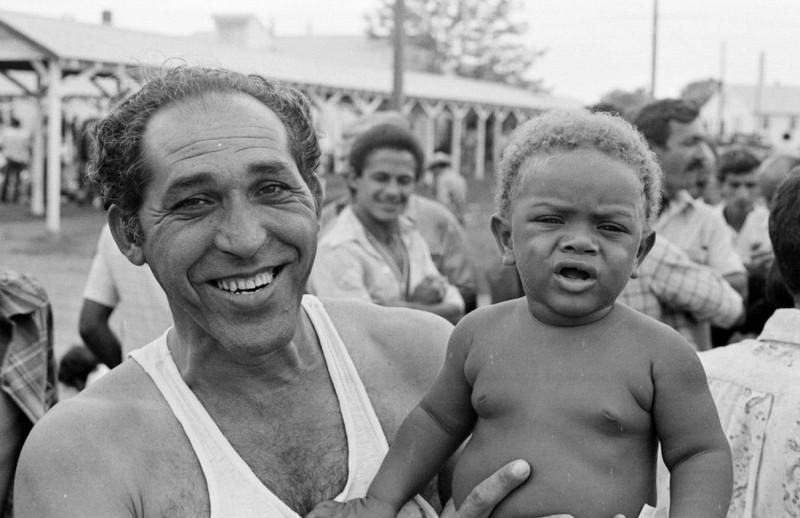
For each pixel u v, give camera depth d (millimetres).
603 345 1800
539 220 1762
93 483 1675
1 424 2547
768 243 6492
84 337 4285
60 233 18438
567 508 1727
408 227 4848
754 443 2422
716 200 7984
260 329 1716
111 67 19109
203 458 1762
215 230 1687
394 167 4516
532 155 1796
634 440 1779
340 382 1923
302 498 1811
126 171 1759
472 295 5863
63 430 1728
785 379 2430
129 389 1824
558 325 1827
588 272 1731
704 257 4680
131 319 4070
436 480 2021
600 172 1717
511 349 1851
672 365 1783
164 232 1711
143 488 1713
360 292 4449
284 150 1768
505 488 1743
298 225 1727
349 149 4668
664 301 3980
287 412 1855
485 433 1844
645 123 4707
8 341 2566
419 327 2127
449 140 41906
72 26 20406
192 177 1674
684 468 1785
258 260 1686
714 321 3992
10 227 19266
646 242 1864
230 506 1729
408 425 1927
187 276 1708
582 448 1753
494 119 41469
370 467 1886
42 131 21766
